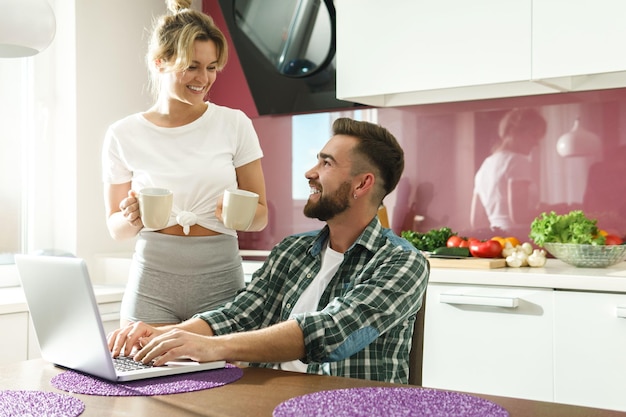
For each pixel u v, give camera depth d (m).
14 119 3.51
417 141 3.41
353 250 1.63
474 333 2.54
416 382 1.62
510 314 2.47
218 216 1.96
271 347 1.39
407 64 2.99
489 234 3.23
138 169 2.14
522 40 2.72
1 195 3.47
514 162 3.17
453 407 1.10
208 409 1.11
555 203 3.08
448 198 3.33
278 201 3.83
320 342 1.40
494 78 2.79
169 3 2.16
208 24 2.03
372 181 1.61
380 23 3.06
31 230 3.54
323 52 3.31
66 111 3.54
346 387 1.25
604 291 2.32
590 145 3.00
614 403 2.29
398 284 1.50
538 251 2.77
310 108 3.53
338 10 3.17
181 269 2.10
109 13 3.65
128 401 1.16
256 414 1.08
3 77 3.47
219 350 1.37
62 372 1.38
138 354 1.41
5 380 1.32
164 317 2.10
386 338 1.55
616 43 2.54
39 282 1.36
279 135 3.82
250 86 3.69
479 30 2.81
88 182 3.56
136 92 3.79
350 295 1.48
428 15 2.93
